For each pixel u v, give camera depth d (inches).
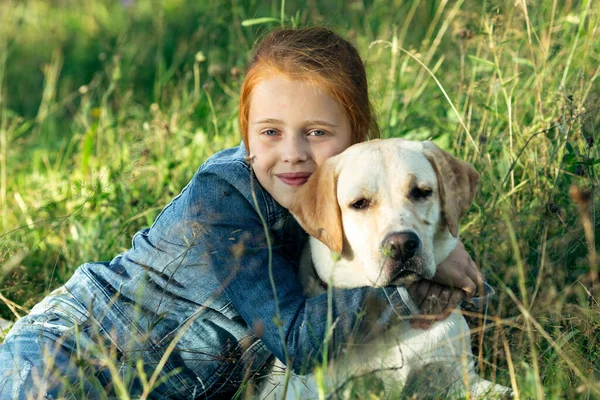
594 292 125.7
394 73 194.2
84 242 163.2
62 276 158.9
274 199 122.4
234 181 119.6
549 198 140.6
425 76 212.2
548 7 192.9
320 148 121.3
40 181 201.6
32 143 233.3
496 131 163.6
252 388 121.0
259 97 120.6
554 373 111.4
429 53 189.8
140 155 177.5
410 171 112.3
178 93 236.8
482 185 153.6
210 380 122.0
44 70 274.8
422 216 111.2
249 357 121.5
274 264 118.2
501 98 173.0
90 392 116.2
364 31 247.1
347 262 115.8
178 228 121.8
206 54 255.3
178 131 194.5
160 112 206.4
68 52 321.4
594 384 100.9
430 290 114.8
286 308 114.6
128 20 324.8
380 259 108.4
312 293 120.5
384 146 115.3
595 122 152.9
